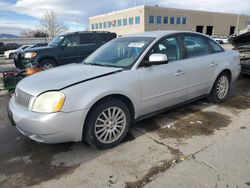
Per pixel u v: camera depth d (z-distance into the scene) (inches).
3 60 845.8
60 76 122.6
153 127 147.9
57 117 104.9
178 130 143.0
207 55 174.6
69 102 106.8
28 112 108.8
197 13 2361.0
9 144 132.4
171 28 2194.9
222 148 120.6
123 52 146.6
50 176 103.5
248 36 263.1
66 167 109.6
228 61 187.9
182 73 151.3
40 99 107.3
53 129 105.3
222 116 163.8
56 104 105.2
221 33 2659.9
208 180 96.6
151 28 2060.8
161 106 147.1
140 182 97.3
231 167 104.7
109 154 119.3
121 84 121.8
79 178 101.3
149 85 134.3
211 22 2517.2
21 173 106.2
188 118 160.9
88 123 114.9
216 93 186.4
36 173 105.9
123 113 126.2
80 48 388.5
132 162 111.4
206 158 112.1
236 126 147.1
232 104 189.8
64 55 372.5
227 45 1035.3
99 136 120.0
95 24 2815.0
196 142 127.9
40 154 121.3
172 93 148.8
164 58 129.4
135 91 128.3
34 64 307.6
